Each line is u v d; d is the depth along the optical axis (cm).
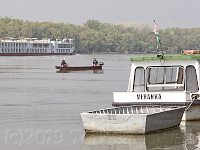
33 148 5778
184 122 7244
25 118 7919
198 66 7262
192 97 7062
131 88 7656
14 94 12025
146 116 6088
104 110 6800
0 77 19400
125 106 7062
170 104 7062
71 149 5709
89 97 11212
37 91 12875
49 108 9188
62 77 19338
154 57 7369
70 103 9994
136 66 7625
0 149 5734
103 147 5778
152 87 7488
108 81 16888
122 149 5666
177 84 7356
